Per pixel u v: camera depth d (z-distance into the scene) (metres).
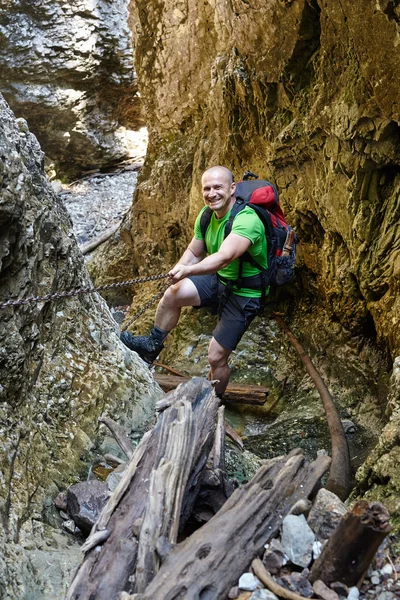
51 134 12.48
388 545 2.41
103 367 3.97
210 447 2.85
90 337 4.06
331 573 2.15
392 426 3.38
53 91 11.98
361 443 4.68
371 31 3.97
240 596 2.09
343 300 5.38
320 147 5.12
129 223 8.93
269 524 2.32
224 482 2.83
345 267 5.25
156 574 2.09
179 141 7.91
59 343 3.79
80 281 4.13
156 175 8.05
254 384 5.94
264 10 5.15
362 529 2.05
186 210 7.59
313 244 5.88
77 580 2.22
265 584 2.11
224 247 3.95
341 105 4.54
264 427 5.36
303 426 5.00
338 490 3.66
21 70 11.58
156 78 7.93
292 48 5.03
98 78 12.36
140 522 2.34
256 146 6.11
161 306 4.52
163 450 2.63
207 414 2.95
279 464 2.59
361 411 5.00
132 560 2.23
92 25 11.78
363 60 4.12
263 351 6.25
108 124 13.05
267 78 5.47
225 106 6.25
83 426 3.62
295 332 6.15
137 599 1.97
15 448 3.04
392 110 4.07
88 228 11.03
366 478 3.30
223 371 4.64
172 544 2.18
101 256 9.62
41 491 3.10
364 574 2.19
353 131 4.47
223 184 4.11
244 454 4.08
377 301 5.00
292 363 6.00
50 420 3.48
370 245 4.85
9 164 2.97
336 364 5.48
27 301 2.86
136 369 4.26
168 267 8.25
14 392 3.20
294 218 5.87
